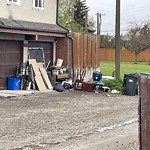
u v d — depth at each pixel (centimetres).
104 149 872
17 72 2086
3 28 1880
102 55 7075
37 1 2270
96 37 2569
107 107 1574
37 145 898
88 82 2177
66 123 1191
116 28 2336
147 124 511
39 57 2255
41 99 1758
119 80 2259
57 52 2369
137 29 7031
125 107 1588
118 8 2327
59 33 2284
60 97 1855
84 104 1639
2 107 1484
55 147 880
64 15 4966
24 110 1423
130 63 6222
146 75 510
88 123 1203
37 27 2123
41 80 2112
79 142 936
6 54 2027
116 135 1030
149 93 507
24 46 2127
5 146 880
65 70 2309
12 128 1084
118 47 2341
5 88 2031
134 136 1020
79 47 2397
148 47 6700
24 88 2061
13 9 2091
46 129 1087
